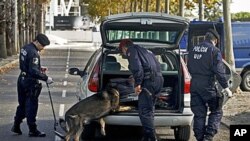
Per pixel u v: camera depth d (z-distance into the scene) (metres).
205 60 18.98
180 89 20.50
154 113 19.97
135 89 19.38
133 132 23.95
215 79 19.16
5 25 76.50
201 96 19.25
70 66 67.38
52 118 27.17
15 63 71.19
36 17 137.25
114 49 21.25
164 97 20.73
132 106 20.77
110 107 19.92
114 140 22.05
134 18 20.94
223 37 37.34
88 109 19.75
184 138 21.50
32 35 121.75
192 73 19.38
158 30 21.77
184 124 20.52
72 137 20.45
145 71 19.28
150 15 20.94
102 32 21.25
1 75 54.62
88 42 188.12
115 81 20.73
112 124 20.28
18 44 92.88
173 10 99.69
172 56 21.72
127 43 19.45
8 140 21.59
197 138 19.61
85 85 21.22
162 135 23.33
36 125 22.89
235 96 34.31
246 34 41.19
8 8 79.75
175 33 21.72
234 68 36.56
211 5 78.94
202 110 19.42
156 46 21.78
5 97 35.94
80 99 21.56
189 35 35.50
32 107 22.17
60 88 41.97
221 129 24.09
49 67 65.06
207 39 19.33
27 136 22.44
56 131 22.11
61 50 117.56
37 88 22.12
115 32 21.86
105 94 19.91
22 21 94.69
